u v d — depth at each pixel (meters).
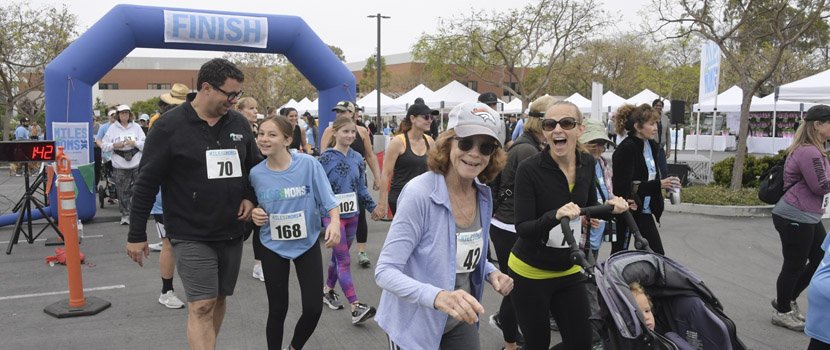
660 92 39.81
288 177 4.06
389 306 2.69
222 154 3.81
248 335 5.11
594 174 3.67
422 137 6.71
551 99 4.69
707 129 35.44
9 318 5.53
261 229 4.13
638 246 3.41
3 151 6.89
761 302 5.96
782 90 12.84
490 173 2.81
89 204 10.12
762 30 13.20
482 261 2.80
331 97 11.39
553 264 3.43
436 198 2.58
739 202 11.52
